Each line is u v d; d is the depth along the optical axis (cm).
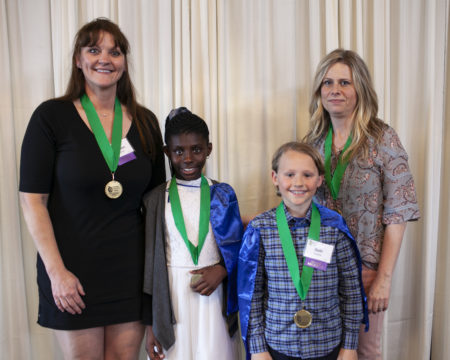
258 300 162
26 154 152
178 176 182
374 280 172
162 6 220
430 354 246
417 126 238
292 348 155
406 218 167
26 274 226
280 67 230
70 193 156
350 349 159
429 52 229
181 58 224
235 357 181
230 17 228
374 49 226
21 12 219
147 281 167
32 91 222
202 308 169
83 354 162
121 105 176
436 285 247
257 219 166
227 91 231
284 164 159
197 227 173
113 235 162
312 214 163
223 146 228
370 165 170
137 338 173
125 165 163
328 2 224
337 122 181
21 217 223
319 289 156
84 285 158
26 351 224
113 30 162
